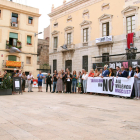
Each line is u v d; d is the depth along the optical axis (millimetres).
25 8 28500
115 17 22156
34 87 23344
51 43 32312
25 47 28781
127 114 5707
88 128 4156
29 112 6137
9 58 27328
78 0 26750
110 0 22781
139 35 19656
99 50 23891
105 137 3516
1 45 26438
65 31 29328
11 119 5148
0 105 7691
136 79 9836
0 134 3789
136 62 18641
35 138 3523
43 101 8953
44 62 42719
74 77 13977
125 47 20953
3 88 12445
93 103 8188
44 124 4566
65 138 3498
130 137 3498
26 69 28859
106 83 11539
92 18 24984
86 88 13211
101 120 4918
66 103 8219
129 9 20516
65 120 4953
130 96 9914
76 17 27500
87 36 25859
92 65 24609
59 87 14219
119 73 10906
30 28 29344
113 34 22344
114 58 22047
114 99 9750
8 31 27031
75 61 27453
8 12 27031
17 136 3652
